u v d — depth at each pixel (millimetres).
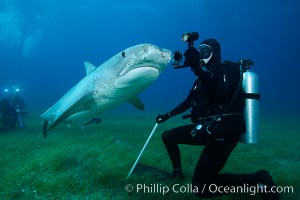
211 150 3230
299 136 9422
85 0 77688
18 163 5258
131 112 19797
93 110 5316
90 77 5004
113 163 4969
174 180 4207
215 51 3123
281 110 24016
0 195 3744
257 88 3189
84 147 6551
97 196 3643
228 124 3086
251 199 3623
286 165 5422
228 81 3020
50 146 6875
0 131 10414
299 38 115125
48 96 47312
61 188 3904
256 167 5199
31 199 3629
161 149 6492
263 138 8688
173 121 13359
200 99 3227
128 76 4215
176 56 3061
